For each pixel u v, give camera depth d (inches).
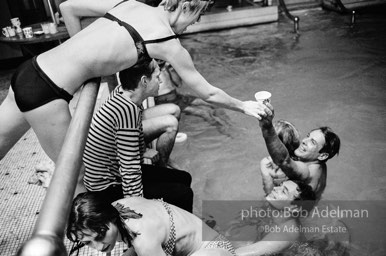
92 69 85.0
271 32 358.6
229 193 155.6
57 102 83.8
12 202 135.2
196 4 88.7
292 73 267.3
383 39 313.1
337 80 250.5
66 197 38.6
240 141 192.9
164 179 108.3
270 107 103.4
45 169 144.7
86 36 85.3
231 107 98.1
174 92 220.5
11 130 92.0
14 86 83.7
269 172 139.3
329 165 167.5
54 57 84.7
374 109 212.1
